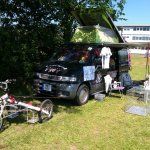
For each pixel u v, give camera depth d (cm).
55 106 887
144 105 954
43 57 1137
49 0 1080
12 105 672
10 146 587
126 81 1159
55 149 583
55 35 1157
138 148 603
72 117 783
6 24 1064
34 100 933
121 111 865
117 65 1125
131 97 1057
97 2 1084
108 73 1052
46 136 644
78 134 664
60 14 1138
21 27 1098
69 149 586
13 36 1032
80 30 1129
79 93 895
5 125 698
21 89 1051
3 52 1005
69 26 1185
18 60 1041
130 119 791
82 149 588
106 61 1002
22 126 700
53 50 1153
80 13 1120
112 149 592
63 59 998
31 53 1080
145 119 798
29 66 1050
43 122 731
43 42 1123
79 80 883
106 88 1027
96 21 1135
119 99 1016
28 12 1103
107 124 741
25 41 1061
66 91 866
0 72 1045
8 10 1068
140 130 710
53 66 927
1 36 999
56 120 754
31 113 780
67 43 1081
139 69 2134
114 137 656
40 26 1123
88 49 995
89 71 930
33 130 677
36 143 607
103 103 950
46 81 909
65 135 654
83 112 835
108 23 1119
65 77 869
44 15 1131
